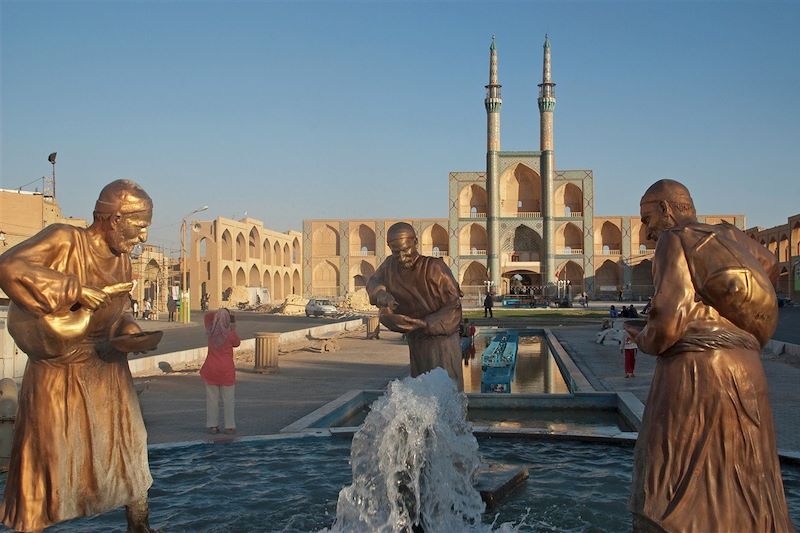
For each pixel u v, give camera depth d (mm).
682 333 2322
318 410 7270
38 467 2793
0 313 11508
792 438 6043
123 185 2945
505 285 53594
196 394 9188
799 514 3816
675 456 2307
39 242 2713
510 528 3699
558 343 17781
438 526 3729
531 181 52188
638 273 51281
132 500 3053
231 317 6625
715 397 2277
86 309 2705
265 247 52500
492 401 8469
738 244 2359
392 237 4652
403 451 3699
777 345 14102
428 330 4641
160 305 36312
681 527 2238
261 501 4195
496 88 51406
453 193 52281
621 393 8281
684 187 2613
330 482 4590
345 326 25266
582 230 50969
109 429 2980
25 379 2865
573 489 4395
